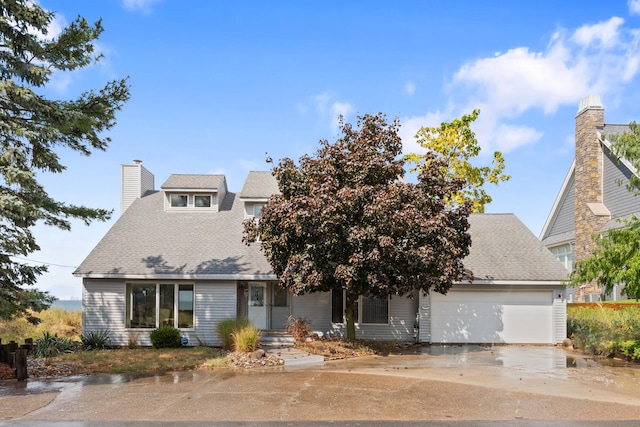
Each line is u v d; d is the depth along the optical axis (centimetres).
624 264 1523
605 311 2130
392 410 959
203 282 2073
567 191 3388
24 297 1545
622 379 1305
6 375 1312
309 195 1783
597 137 2938
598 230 2800
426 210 1727
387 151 1833
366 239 1638
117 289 2056
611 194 2830
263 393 1104
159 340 1919
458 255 1789
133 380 1273
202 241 2291
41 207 1605
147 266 2073
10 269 1546
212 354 1689
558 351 1933
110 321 2041
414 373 1384
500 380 1280
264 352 1633
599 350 1777
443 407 985
